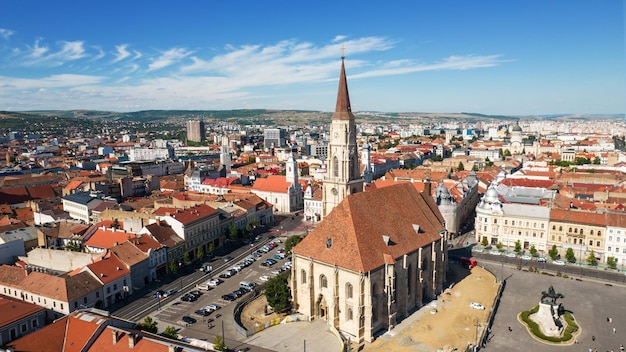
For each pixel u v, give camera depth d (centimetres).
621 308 12156
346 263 10244
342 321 10544
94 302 12388
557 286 13788
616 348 10075
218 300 13050
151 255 14612
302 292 11500
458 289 13400
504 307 12225
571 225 16750
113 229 16425
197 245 17112
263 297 13038
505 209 18138
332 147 13425
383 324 10819
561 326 11119
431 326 11006
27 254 15988
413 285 11906
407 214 12444
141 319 11875
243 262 16238
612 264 15500
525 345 10238
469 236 19725
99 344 7606
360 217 10994
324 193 13975
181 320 11775
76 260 14625
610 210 17288
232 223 19475
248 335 10694
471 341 10319
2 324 9350
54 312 11906
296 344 10200
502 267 15450
